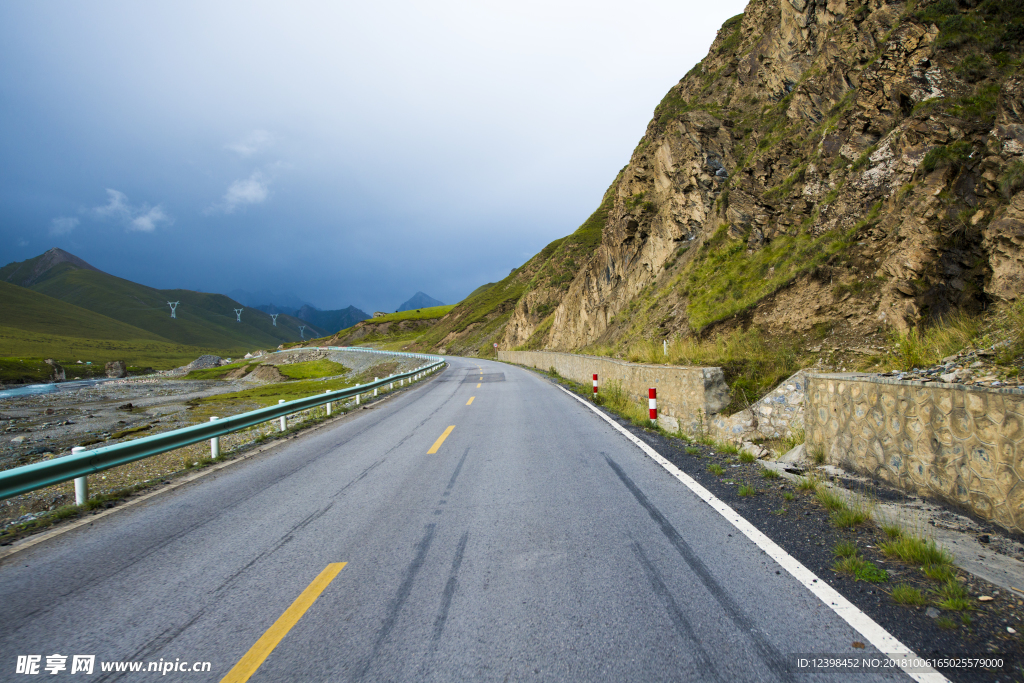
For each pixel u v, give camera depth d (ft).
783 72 77.87
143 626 10.34
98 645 9.68
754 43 94.84
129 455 22.40
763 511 15.26
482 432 33.12
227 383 219.41
